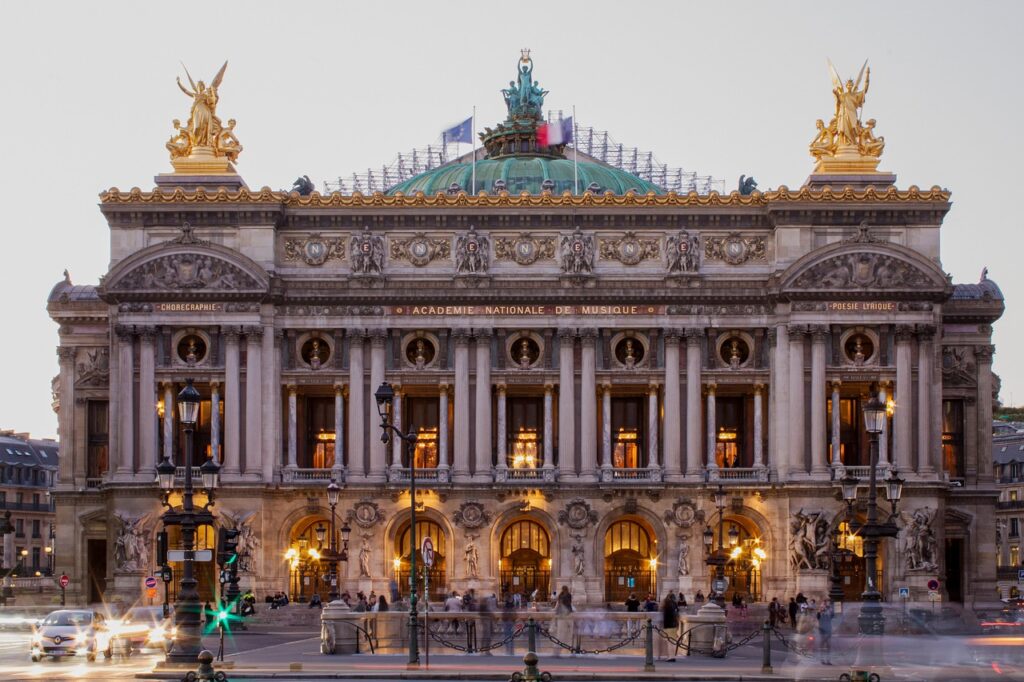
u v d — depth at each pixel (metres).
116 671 74.75
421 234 130.75
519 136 168.62
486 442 128.62
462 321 129.38
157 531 126.88
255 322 127.88
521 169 159.12
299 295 129.12
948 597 130.62
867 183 133.00
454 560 127.69
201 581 127.50
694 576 127.19
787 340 128.25
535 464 133.12
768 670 69.94
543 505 128.00
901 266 128.25
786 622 116.31
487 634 86.19
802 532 125.69
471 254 129.75
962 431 137.25
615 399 135.00
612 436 134.62
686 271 129.38
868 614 60.56
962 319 137.50
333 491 108.75
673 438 128.50
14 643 105.44
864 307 128.00
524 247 130.62
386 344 129.88
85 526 134.50
